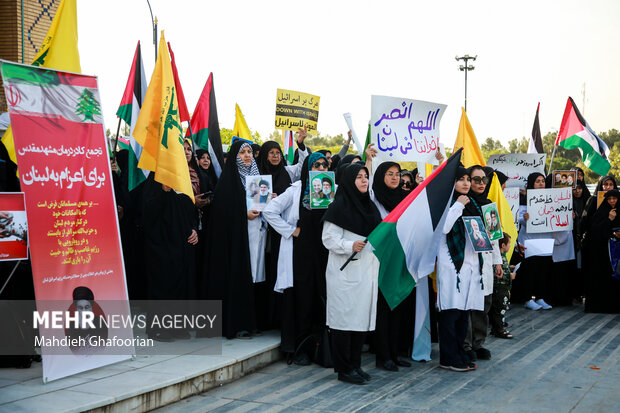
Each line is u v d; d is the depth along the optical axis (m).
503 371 5.75
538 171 9.77
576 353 6.48
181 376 4.79
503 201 7.44
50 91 4.80
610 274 8.89
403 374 5.62
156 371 4.92
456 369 5.71
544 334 7.50
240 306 6.15
